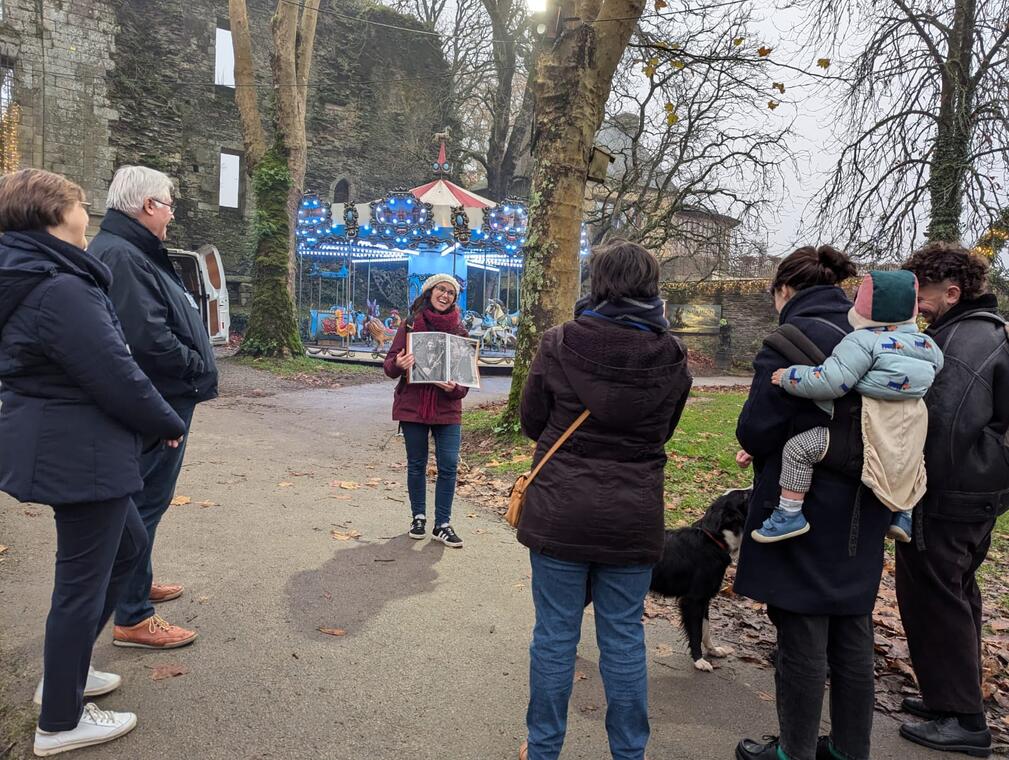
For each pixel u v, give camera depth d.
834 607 2.39
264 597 3.94
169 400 3.09
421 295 5.04
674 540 3.44
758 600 2.51
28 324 2.25
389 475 7.10
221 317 16.27
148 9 24.02
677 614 4.21
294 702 2.93
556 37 7.80
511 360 20.25
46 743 2.48
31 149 21.36
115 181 2.99
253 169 17.11
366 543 4.93
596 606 2.44
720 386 17.64
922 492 2.43
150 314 2.88
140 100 23.91
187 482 6.20
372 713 2.89
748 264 26.38
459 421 5.02
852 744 2.48
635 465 2.35
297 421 10.03
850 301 2.58
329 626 3.63
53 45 21.53
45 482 2.30
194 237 25.23
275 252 16.75
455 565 4.60
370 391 13.68
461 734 2.78
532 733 2.38
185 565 4.32
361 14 28.39
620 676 2.35
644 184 21.83
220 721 2.77
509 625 3.78
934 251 2.94
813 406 2.40
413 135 29.70
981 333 2.83
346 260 25.02
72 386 2.35
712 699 3.23
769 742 2.76
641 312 2.33
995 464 2.79
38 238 2.30
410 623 3.72
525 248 8.20
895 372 2.31
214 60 25.22
